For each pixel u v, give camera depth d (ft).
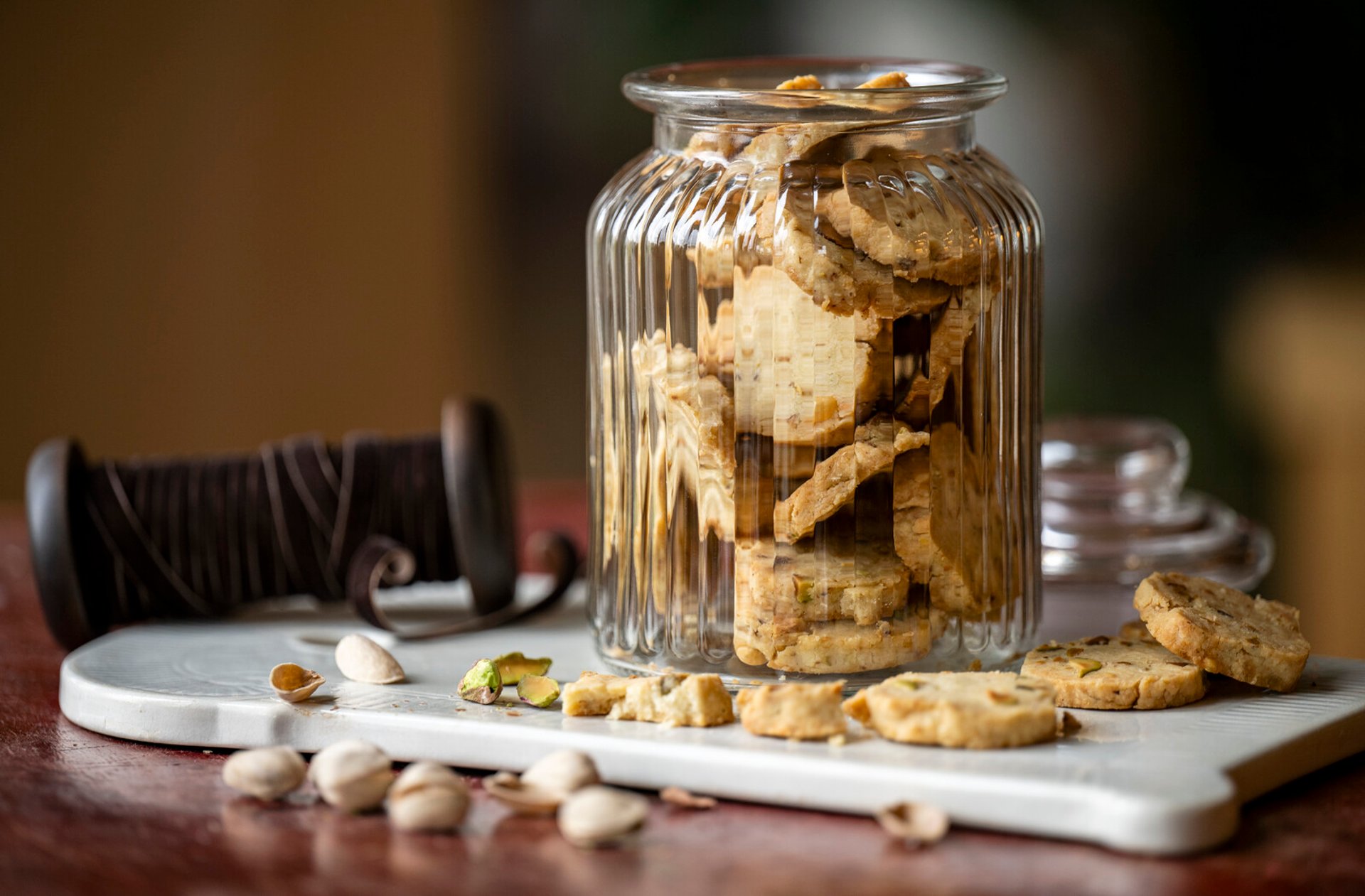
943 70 2.91
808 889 2.41
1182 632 2.72
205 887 2.43
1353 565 6.12
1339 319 6.07
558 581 3.15
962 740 2.57
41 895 2.43
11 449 6.38
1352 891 2.40
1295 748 2.60
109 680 2.82
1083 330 6.23
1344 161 5.97
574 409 6.82
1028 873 2.43
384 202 6.57
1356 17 5.86
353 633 2.90
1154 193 6.11
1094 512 3.40
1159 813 2.45
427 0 6.43
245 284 6.52
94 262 6.34
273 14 6.35
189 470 3.09
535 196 6.61
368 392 6.72
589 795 2.51
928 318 2.72
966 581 2.77
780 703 2.60
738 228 2.72
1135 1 6.00
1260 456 6.19
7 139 6.18
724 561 2.74
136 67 6.25
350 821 2.56
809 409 2.70
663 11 6.34
